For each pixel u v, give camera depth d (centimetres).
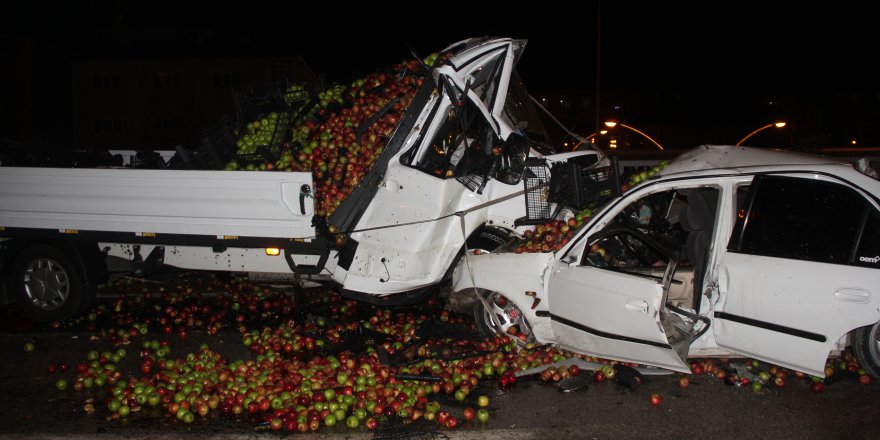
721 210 556
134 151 994
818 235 511
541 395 564
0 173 763
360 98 816
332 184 730
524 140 753
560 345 610
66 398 571
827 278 498
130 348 698
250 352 686
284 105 819
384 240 701
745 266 530
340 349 660
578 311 574
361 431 506
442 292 744
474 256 665
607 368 589
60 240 764
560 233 648
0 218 768
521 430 501
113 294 918
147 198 733
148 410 544
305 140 797
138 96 4156
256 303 846
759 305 521
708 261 554
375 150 731
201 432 506
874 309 484
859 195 506
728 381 573
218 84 4128
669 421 510
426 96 713
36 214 761
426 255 701
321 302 848
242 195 711
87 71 4166
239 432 506
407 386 553
